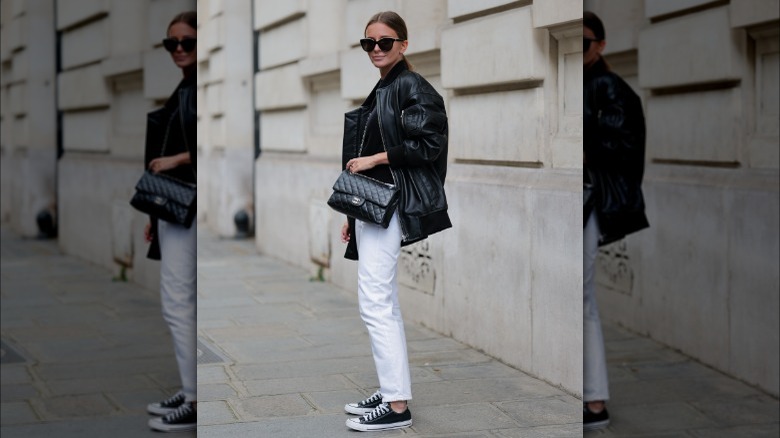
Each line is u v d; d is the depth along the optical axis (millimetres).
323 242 8398
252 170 12383
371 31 4656
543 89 5355
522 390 5258
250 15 12484
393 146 4594
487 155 5812
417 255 6398
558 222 5227
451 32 5961
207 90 13117
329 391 5426
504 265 5582
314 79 8648
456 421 4805
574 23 5246
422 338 6129
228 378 5664
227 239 12141
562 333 5195
